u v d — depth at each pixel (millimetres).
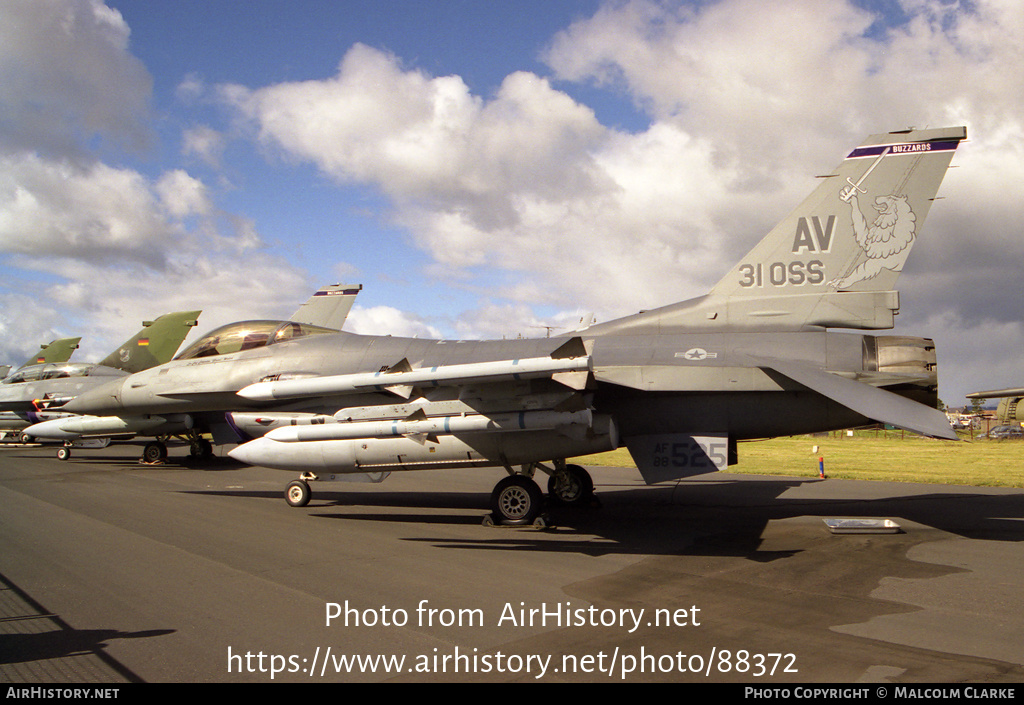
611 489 12859
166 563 6402
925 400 8336
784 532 8148
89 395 13164
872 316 8555
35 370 25250
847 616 4785
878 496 11430
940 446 27203
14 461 19812
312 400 10680
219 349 12148
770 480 14148
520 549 7152
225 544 7340
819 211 8867
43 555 6750
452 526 8602
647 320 9484
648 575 5988
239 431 10719
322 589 5473
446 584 5641
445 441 8664
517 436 8398
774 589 5512
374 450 8984
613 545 7379
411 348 10695
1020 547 7242
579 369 6988
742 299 9102
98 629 4484
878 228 8641
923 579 5840
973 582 5734
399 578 5844
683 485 13398
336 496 11609
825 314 8734
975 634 4387
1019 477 14227
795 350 8523
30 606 5004
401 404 8445
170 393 12078
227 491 12312
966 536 7840
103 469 16953
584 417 7641
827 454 22406
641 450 8812
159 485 13281
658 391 8523
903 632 4430
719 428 8703
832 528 8148
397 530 8289
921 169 8555
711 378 8359
